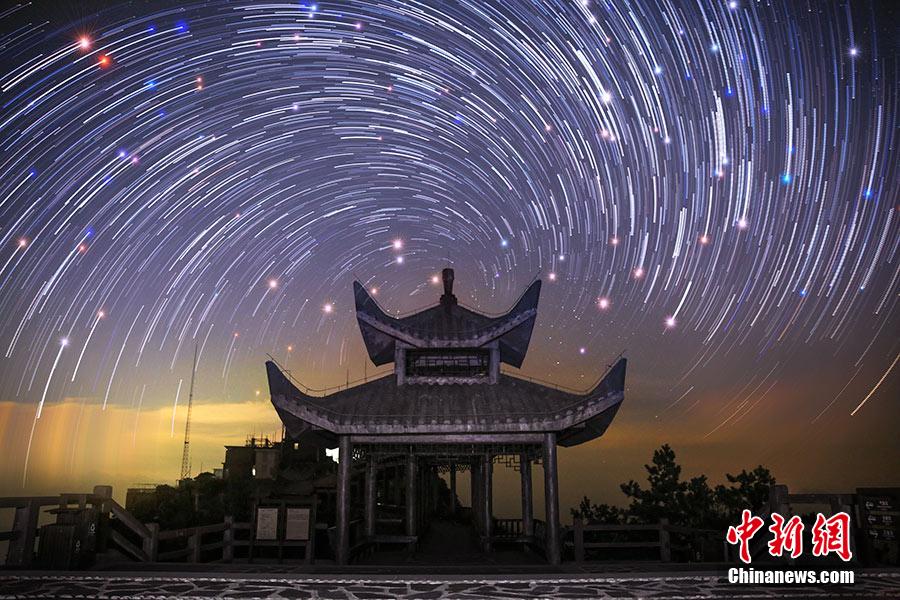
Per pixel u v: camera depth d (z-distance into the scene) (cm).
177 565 1461
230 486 3331
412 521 2259
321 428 1800
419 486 2531
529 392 1978
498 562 1880
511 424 1773
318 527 1925
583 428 1891
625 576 1320
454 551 2205
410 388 2014
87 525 1428
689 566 1509
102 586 1202
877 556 1372
